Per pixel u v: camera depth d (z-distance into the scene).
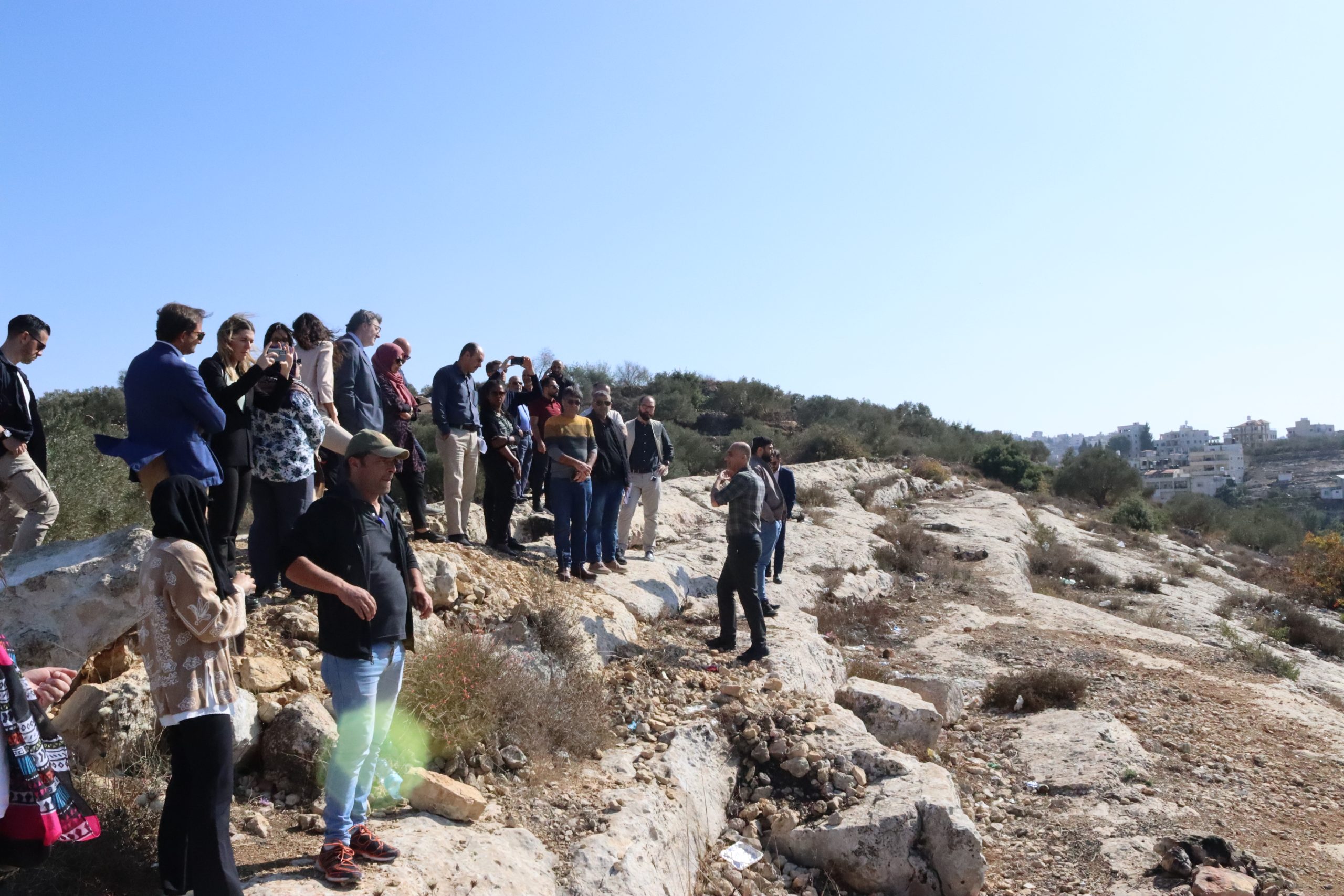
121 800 4.09
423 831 4.46
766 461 10.81
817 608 11.96
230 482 5.57
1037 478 35.03
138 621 4.61
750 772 6.70
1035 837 6.80
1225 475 127.00
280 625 5.91
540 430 11.00
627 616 8.54
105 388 20.50
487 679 5.68
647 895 4.71
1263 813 7.40
